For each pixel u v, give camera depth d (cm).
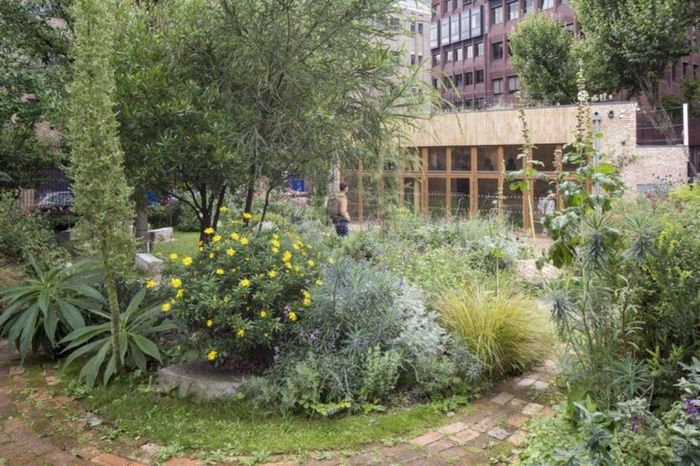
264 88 601
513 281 584
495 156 1798
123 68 541
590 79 2553
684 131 2141
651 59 2369
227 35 591
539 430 349
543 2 4350
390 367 404
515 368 461
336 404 388
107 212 416
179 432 361
